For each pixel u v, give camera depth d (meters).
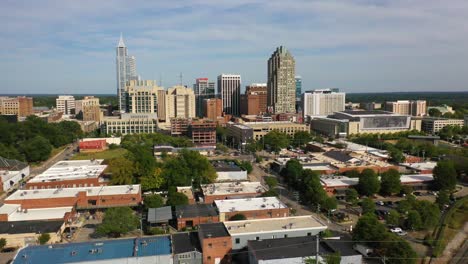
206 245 107.81
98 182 188.62
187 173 188.88
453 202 175.12
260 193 171.12
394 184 178.50
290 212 155.75
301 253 101.50
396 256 102.81
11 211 143.25
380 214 152.62
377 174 195.12
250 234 113.00
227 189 176.50
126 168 189.12
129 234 135.12
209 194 168.12
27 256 103.19
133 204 160.62
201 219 138.38
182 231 135.75
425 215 137.50
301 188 179.50
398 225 140.88
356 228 116.44
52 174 197.50
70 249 107.88
